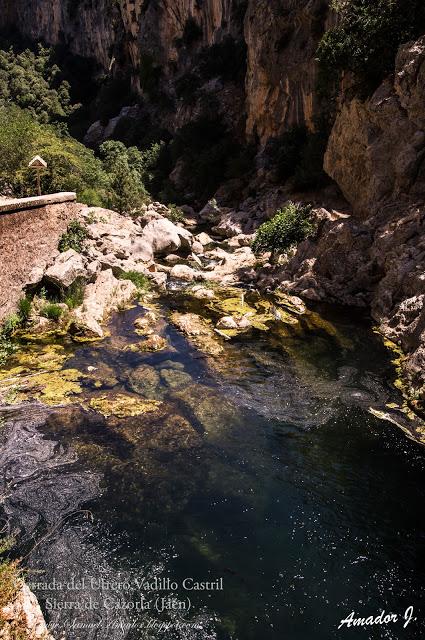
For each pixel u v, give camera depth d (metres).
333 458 8.37
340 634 5.52
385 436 8.93
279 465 8.16
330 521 7.08
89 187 25.59
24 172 21.55
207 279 18.62
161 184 38.81
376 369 11.30
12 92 61.09
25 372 10.65
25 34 84.75
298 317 14.59
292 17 29.38
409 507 7.37
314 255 17.84
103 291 14.90
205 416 9.35
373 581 6.19
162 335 13.06
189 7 45.53
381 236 15.76
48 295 14.21
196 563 6.32
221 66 41.62
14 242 12.97
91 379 10.46
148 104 53.47
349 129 19.66
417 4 17.61
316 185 25.50
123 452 8.20
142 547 6.50
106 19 62.53
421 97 15.88
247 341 12.82
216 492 7.52
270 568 6.32
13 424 8.73
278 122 31.98
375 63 18.30
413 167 16.14
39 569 6.06
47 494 7.23
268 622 5.64
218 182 34.75
